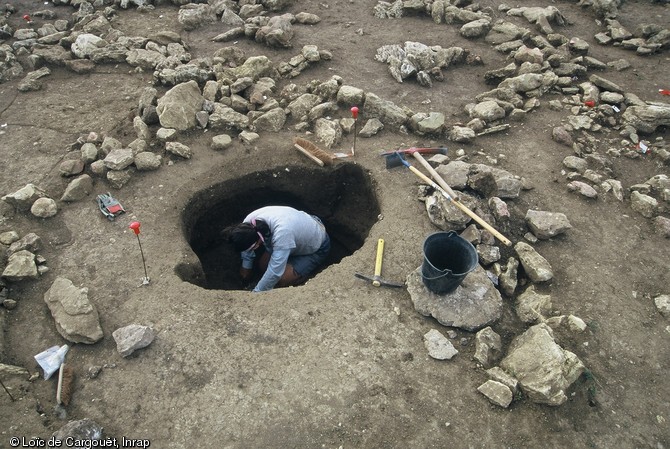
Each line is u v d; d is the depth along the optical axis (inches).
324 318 125.5
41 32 241.8
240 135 183.0
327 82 201.9
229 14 252.7
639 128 195.5
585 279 140.8
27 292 132.0
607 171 176.7
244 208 183.6
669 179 171.8
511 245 148.6
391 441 104.3
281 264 148.4
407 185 166.2
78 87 209.0
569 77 221.3
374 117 193.8
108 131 183.9
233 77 206.7
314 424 106.0
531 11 266.1
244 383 112.3
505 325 128.0
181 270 140.8
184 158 173.6
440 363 118.0
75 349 118.9
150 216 154.3
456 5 272.8
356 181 179.2
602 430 108.7
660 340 126.7
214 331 121.9
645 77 228.8
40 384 112.7
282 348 118.9
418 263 140.5
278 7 264.2
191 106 186.7
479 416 108.9
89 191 160.4
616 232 155.3
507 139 189.9
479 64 233.0
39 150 176.7
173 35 235.0
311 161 177.3
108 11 256.1
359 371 115.3
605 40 253.0
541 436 106.6
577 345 124.0
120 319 124.8
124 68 220.2
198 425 105.6
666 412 112.8
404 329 124.5
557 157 182.4
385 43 243.0
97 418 107.0
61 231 148.3
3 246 141.4
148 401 109.6
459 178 159.3
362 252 143.9
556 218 152.6
